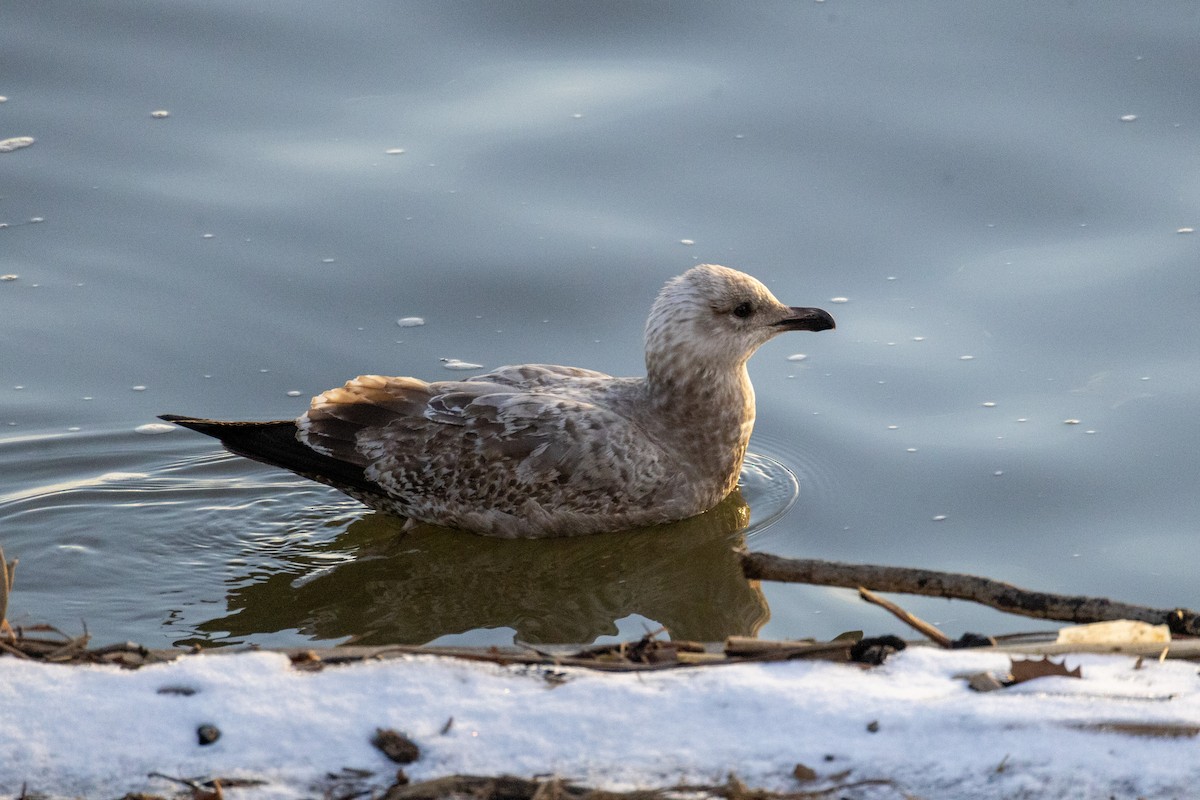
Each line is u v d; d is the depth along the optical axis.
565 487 12.22
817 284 14.94
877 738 6.67
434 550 12.31
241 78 18.00
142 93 17.72
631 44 18.39
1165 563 11.09
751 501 12.70
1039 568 11.13
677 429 12.59
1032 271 14.90
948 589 8.03
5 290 14.99
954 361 13.93
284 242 15.70
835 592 11.04
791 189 16.14
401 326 14.73
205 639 10.59
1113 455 12.47
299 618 11.05
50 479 12.96
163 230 15.84
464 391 12.42
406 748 6.71
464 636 10.64
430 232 15.79
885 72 17.64
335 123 17.27
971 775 6.43
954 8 18.56
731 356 12.61
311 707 7.00
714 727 6.80
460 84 17.86
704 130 16.97
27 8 18.62
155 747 6.79
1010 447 12.70
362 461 12.30
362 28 18.53
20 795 6.56
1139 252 14.96
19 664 7.30
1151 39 17.83
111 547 12.01
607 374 13.98
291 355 14.37
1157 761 6.41
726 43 18.30
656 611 11.12
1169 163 16.02
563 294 15.10
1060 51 17.78
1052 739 6.57
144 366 14.21
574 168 16.53
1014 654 7.33
